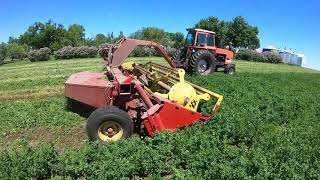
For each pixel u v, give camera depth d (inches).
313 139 394.9
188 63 889.5
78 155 310.3
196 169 308.2
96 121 350.6
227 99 558.6
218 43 962.1
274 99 596.1
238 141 391.9
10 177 278.5
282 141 374.6
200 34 896.9
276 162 315.3
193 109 395.5
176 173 293.3
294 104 574.2
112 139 356.2
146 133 390.3
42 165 293.9
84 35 2440.9
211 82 732.7
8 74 928.3
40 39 2349.9
